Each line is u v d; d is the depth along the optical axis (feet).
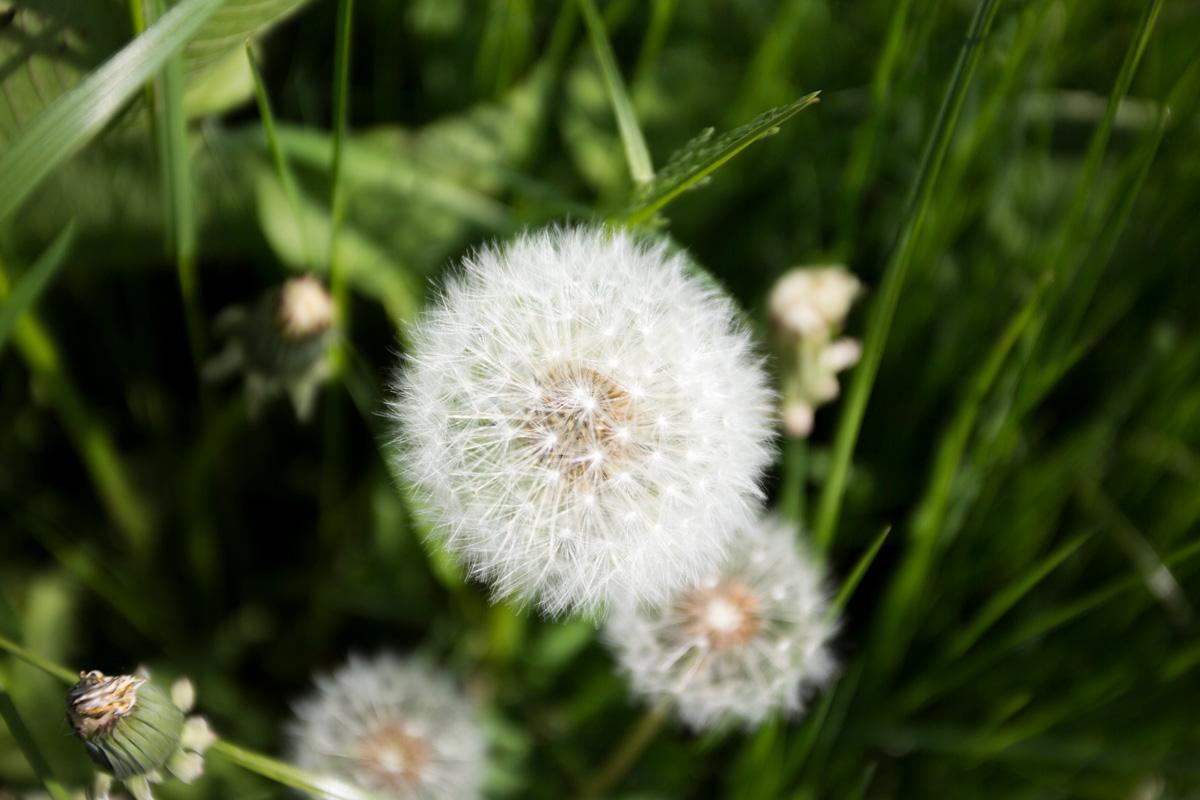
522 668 1.33
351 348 1.24
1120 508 1.38
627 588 1.07
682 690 1.16
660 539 1.08
